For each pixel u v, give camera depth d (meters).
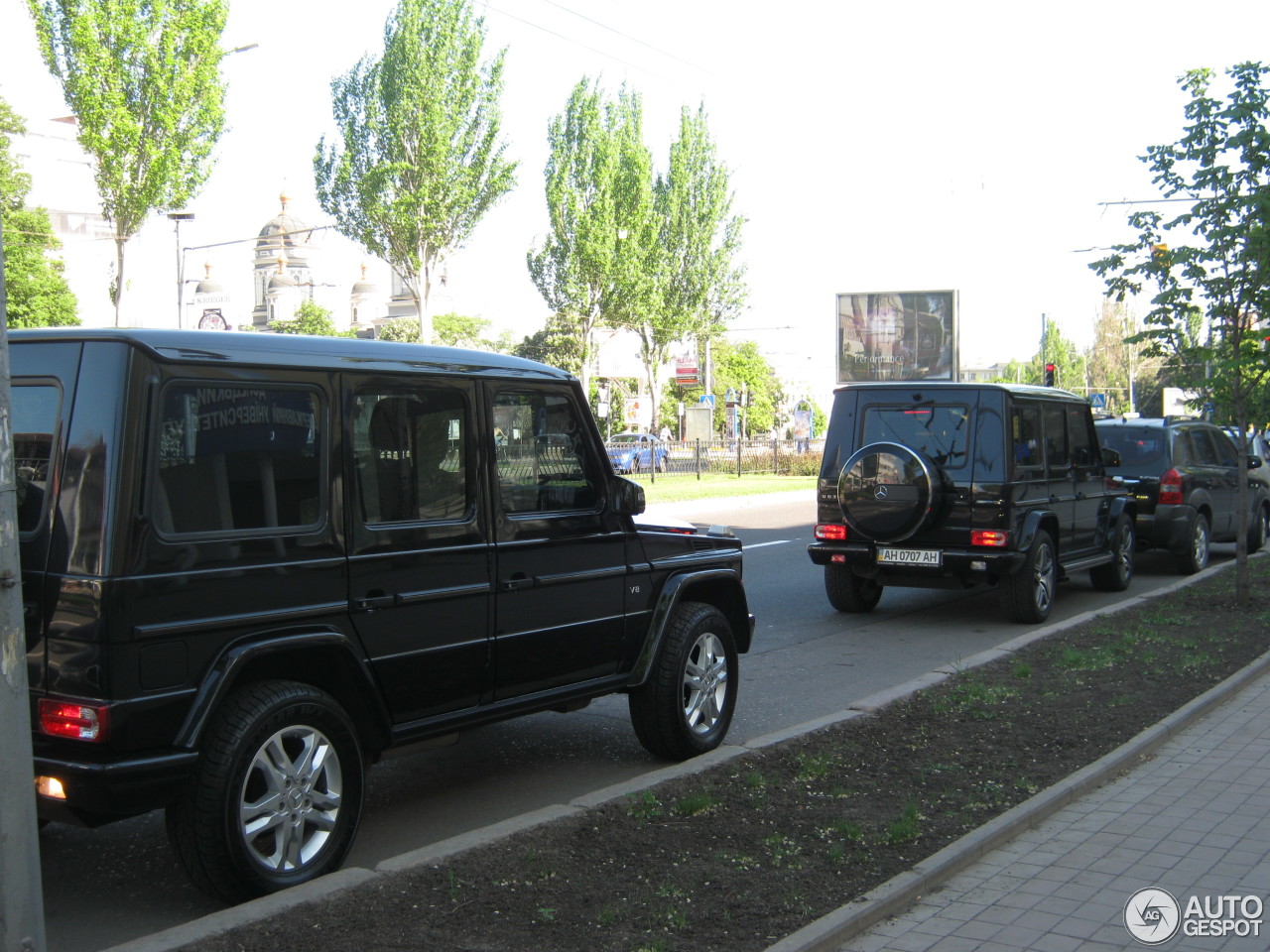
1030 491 10.65
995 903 4.25
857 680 8.61
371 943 3.68
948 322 43.03
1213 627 9.84
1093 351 80.19
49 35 22.08
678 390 81.19
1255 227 9.79
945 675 8.00
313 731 4.31
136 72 22.61
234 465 4.18
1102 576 12.91
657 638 6.01
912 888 4.26
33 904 3.02
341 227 36.41
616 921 3.92
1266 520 17.27
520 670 5.30
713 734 6.36
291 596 4.31
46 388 4.03
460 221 36.31
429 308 36.94
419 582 4.79
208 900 4.48
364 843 5.16
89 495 3.85
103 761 3.79
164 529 3.95
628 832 4.83
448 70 34.78
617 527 5.86
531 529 5.33
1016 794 5.42
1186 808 5.31
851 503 10.61
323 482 4.46
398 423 4.79
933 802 5.30
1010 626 10.96
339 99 35.53
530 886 4.20
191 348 4.10
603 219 46.47
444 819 5.50
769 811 5.15
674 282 54.38
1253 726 6.76
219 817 3.98
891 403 10.77
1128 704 7.12
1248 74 10.04
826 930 3.85
